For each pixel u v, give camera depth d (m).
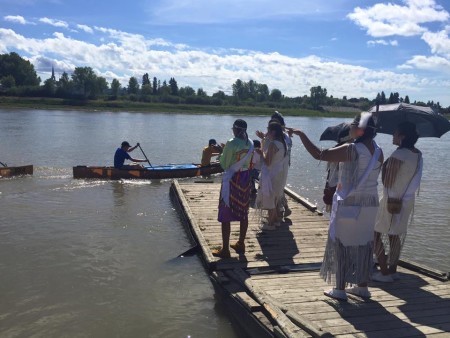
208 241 7.90
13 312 5.98
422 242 9.86
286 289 5.74
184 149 27.05
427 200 14.16
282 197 8.62
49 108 84.12
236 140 6.64
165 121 57.81
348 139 5.87
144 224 10.21
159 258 8.08
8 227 9.61
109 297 6.50
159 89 124.44
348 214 4.93
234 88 131.25
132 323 5.80
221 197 6.84
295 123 70.50
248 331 5.37
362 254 5.05
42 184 14.68
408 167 5.41
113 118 60.88
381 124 6.06
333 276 6.05
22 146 25.64
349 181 4.89
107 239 9.03
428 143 39.44
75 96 103.31
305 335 4.45
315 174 18.94
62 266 7.57
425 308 5.12
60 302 6.30
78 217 10.62
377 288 5.71
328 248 5.19
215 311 6.18
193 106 98.81
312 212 9.93
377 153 4.86
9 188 13.86
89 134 34.62
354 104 130.25
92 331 5.59
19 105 85.94
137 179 16.17
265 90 137.38
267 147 7.98
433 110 6.04
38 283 6.88
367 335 4.48
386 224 5.73
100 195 13.27
